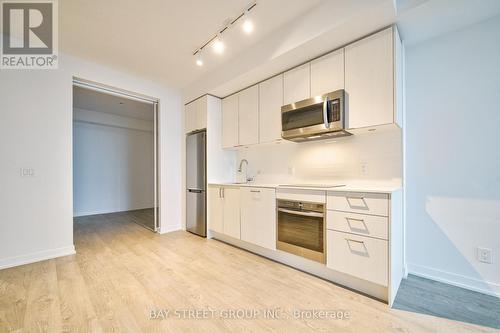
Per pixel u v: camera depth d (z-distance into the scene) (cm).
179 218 396
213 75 323
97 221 468
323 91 224
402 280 204
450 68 200
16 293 183
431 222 208
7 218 238
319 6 197
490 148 183
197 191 358
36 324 145
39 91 260
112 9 203
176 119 397
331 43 209
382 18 177
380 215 169
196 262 247
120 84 328
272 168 322
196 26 229
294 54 228
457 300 172
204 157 346
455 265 196
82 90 388
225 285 196
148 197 655
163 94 380
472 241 189
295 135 241
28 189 251
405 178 218
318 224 207
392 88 183
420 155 213
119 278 209
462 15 177
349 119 205
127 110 516
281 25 227
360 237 179
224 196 312
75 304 167
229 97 345
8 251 238
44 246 258
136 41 254
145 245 306
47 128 264
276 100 273
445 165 202
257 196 263
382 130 216
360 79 199
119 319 150
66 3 196
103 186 570
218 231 321
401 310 160
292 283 200
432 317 152
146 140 654
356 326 144
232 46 263
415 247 215
